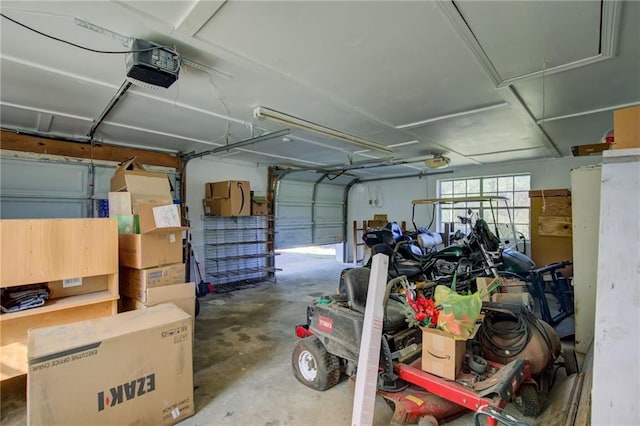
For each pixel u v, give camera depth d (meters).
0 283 2.00
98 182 4.54
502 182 6.50
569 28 1.82
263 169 6.92
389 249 3.64
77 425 1.70
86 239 2.37
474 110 3.24
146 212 2.83
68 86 2.67
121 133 4.17
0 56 2.17
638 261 1.23
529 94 2.84
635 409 1.17
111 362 1.82
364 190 8.88
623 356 1.20
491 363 2.08
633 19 1.72
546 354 2.11
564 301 3.49
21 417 2.13
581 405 1.64
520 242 6.04
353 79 2.52
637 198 1.26
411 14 1.70
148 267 2.83
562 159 5.75
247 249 6.58
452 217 7.20
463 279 3.23
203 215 5.89
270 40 1.95
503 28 1.83
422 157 5.83
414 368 2.00
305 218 7.94
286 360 2.92
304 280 6.58
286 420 2.08
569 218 4.62
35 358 1.60
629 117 1.85
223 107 3.20
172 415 2.03
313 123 3.68
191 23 1.77
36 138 4.02
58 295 2.44
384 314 2.19
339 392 2.39
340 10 1.66
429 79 2.52
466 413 2.05
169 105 3.13
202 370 2.73
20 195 3.91
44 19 1.74
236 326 3.84
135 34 1.90
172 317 2.14
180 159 5.46
